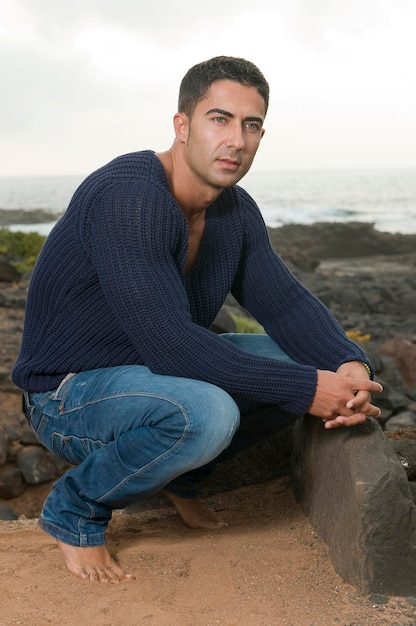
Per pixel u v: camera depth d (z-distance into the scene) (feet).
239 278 10.99
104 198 8.95
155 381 8.97
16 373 9.86
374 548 8.48
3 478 19.63
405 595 8.54
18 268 45.11
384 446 9.01
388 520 8.49
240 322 35.24
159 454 8.88
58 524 9.19
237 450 10.93
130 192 8.89
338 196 445.78
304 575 9.00
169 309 8.81
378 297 66.80
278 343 10.91
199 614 8.11
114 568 9.06
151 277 8.81
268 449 12.80
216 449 8.90
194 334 8.86
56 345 9.55
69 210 9.40
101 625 7.84
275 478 12.74
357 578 8.61
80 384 9.45
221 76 9.08
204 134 9.15
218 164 9.20
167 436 8.79
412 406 26.00
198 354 8.86
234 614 8.11
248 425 10.61
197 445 8.80
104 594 8.52
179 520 11.43
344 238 159.74
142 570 9.17
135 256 8.81
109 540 10.46
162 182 9.23
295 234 161.58
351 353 10.18
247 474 12.71
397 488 8.55
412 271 107.14
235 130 9.11
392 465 8.70
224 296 10.50
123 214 8.82
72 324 9.47
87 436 9.40
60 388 9.59
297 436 11.75
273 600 8.41
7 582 8.81
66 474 9.36
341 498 9.14
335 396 9.04
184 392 8.78
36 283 9.61
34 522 12.18
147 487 9.14
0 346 26.73
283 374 9.05
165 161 9.65
